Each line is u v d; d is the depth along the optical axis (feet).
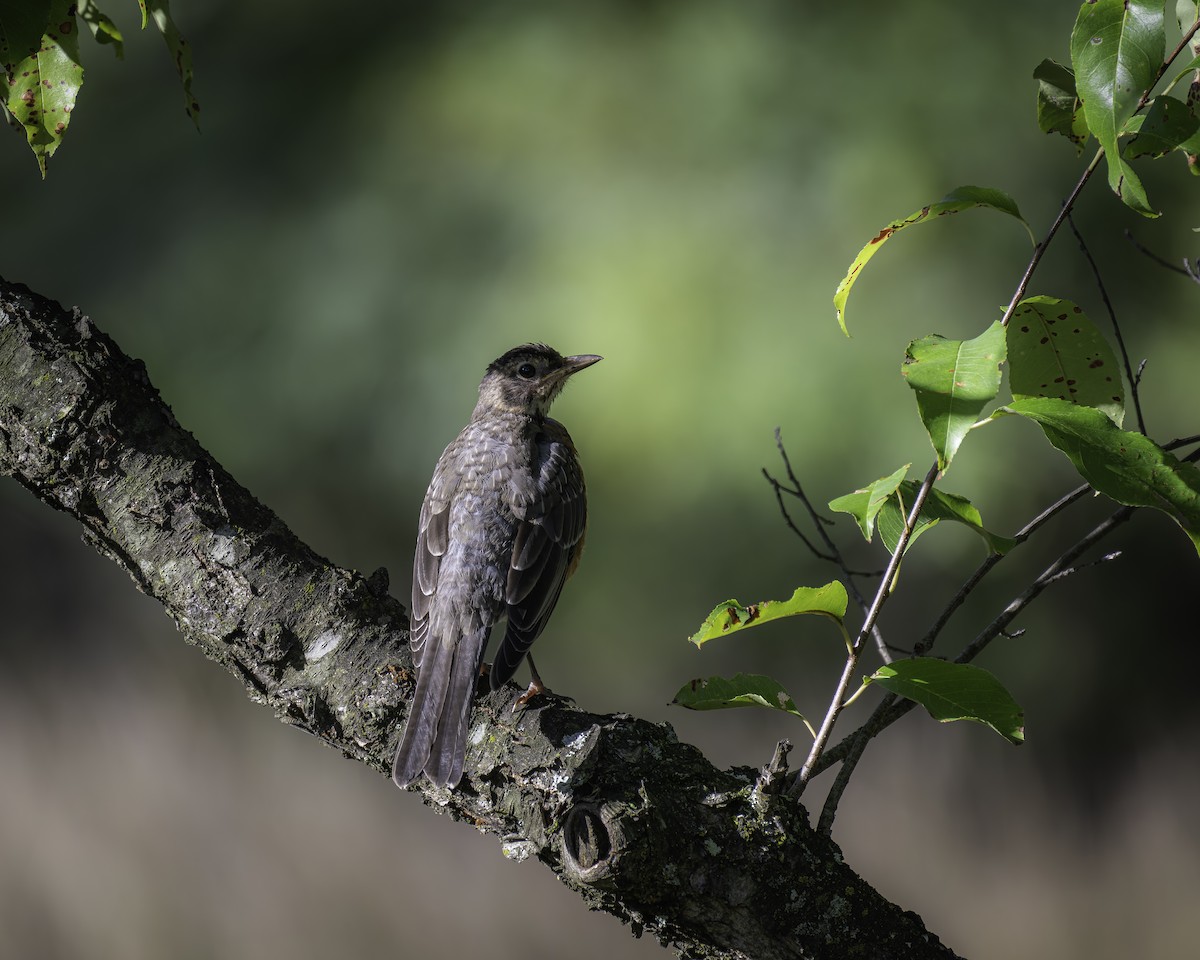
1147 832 49.90
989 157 48.14
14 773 51.06
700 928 14.96
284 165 52.44
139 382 17.83
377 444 50.11
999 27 49.01
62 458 17.31
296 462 51.98
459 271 48.83
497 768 15.65
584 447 46.75
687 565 49.67
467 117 50.01
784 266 46.47
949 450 12.60
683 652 55.57
